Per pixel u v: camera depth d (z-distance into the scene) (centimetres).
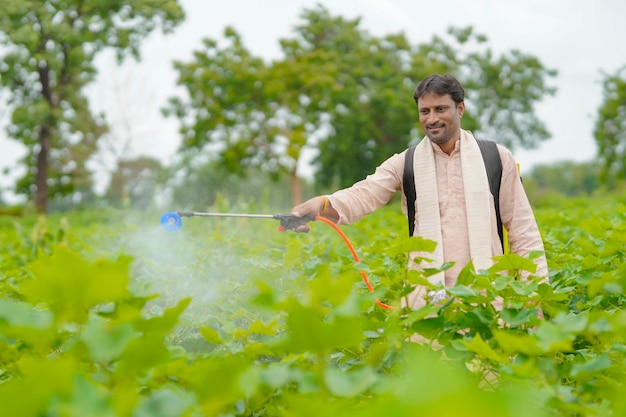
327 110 5712
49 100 5062
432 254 499
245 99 5544
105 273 203
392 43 6153
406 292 388
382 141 6256
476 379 325
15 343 310
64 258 201
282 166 5569
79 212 3753
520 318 359
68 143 5434
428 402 138
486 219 496
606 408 252
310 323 210
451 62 6366
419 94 502
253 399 293
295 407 183
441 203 507
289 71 5553
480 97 6869
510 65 6788
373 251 644
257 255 679
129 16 5125
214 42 5694
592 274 474
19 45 4750
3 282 587
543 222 1123
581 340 396
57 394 181
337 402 267
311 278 545
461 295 357
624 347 347
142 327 250
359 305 246
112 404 183
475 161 501
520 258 391
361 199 514
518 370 254
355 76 6084
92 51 5112
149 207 2242
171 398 202
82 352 224
